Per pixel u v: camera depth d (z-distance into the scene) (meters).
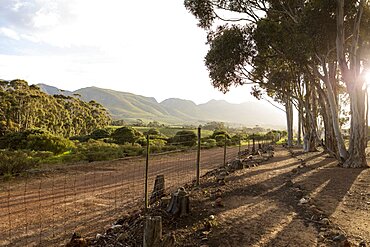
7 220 6.69
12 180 11.12
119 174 13.05
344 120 26.78
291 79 20.52
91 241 5.16
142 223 5.43
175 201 6.02
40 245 5.38
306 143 24.73
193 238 4.96
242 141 42.94
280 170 13.06
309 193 8.48
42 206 7.85
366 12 14.70
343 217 6.30
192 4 17.39
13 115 44.00
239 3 17.12
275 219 6.08
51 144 18.98
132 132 30.53
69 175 12.59
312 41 14.30
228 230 5.33
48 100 56.41
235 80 18.91
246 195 8.12
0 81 53.56
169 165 16.11
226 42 17.02
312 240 5.00
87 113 67.88
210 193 8.12
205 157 20.81
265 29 15.74
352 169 13.64
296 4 15.80
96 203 8.16
